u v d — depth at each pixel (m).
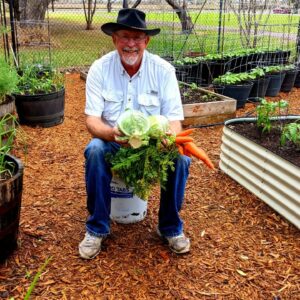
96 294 2.27
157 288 2.33
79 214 3.06
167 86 2.63
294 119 4.02
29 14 12.11
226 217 3.09
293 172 2.87
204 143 4.59
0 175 2.47
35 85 5.12
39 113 4.90
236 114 5.78
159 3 11.30
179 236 2.64
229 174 3.68
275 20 12.16
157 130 2.33
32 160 4.02
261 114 3.74
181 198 2.60
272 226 2.97
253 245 2.75
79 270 2.46
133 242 2.75
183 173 2.52
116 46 2.50
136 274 2.44
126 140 2.31
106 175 2.48
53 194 3.35
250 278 2.43
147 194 2.44
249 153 3.36
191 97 5.64
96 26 15.96
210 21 13.12
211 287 2.35
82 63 9.09
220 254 2.65
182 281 2.39
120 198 2.86
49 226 2.89
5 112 3.99
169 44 9.38
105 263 2.53
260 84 6.48
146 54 2.63
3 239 2.40
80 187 3.49
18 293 2.25
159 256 2.61
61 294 2.26
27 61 7.46
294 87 7.74
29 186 3.48
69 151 4.30
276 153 3.18
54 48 10.80
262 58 7.89
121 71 2.60
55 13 17.47
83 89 7.02
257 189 3.30
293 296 2.30
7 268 2.44
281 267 2.53
